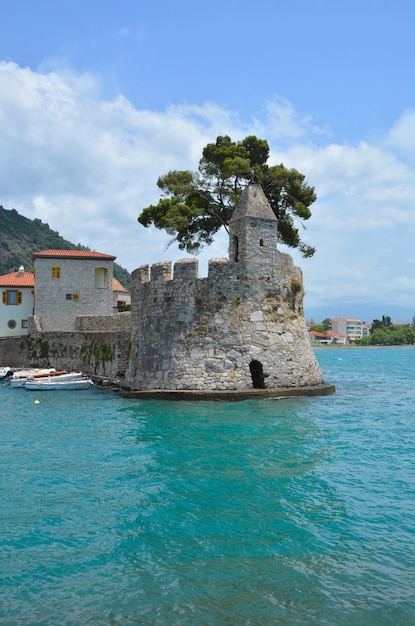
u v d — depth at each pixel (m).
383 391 41.06
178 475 15.94
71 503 13.66
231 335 30.86
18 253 186.75
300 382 32.56
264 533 11.66
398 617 8.50
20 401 33.94
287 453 18.53
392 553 10.67
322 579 9.68
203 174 44.81
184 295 31.56
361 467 16.83
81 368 46.72
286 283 33.38
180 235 45.75
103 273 64.88
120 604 8.92
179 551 10.86
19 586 9.55
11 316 65.56
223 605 8.87
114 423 24.77
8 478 15.91
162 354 31.70
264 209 32.72
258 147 44.38
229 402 29.31
